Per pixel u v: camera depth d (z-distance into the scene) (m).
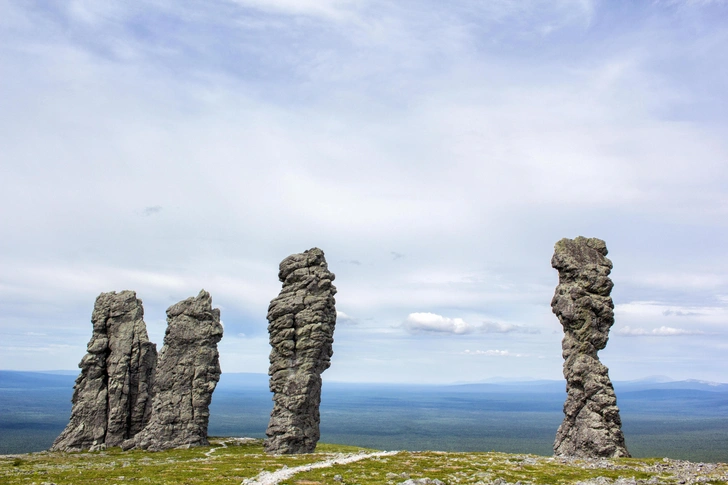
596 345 93.62
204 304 121.69
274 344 106.62
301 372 104.31
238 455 99.31
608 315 93.94
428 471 75.25
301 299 107.62
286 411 103.06
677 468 76.06
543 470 75.50
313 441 104.62
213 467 83.25
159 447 111.50
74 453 111.00
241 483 68.56
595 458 86.56
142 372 123.62
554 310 98.19
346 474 73.06
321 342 106.12
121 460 96.88
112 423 118.50
